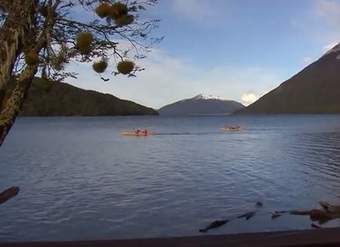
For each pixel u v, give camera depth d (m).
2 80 5.75
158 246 2.59
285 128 138.75
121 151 64.38
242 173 39.81
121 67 6.09
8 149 67.31
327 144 73.94
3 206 25.14
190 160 51.47
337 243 2.64
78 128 145.62
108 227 21.17
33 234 20.00
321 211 20.97
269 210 24.23
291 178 36.53
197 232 20.30
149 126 166.62
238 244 2.60
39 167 44.62
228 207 25.11
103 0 5.90
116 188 31.80
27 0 5.62
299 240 2.63
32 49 5.75
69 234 20.05
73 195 29.02
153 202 26.61
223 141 85.12
